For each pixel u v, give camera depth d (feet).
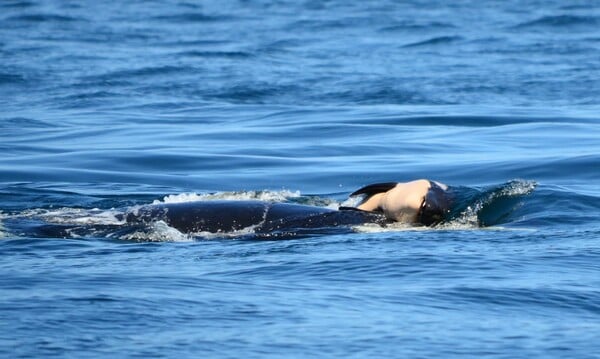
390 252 108.58
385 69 326.85
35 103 273.54
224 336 79.25
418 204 123.75
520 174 171.63
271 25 441.68
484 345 78.02
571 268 101.35
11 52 359.87
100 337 78.38
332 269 101.35
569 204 134.31
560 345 78.23
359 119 240.73
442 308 87.76
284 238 119.85
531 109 253.24
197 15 474.08
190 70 326.44
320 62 342.44
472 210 128.36
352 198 138.41
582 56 349.20
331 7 501.15
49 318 82.48
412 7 496.64
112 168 185.26
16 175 177.99
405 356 75.46
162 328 80.94
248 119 244.63
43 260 106.83
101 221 126.72
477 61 341.41
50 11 479.41
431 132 221.87
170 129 230.68
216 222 124.98
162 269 101.65
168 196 154.30
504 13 466.29
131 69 327.26
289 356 75.10
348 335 79.92
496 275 98.53
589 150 191.52
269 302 88.79
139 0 529.86
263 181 173.78
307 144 208.85
